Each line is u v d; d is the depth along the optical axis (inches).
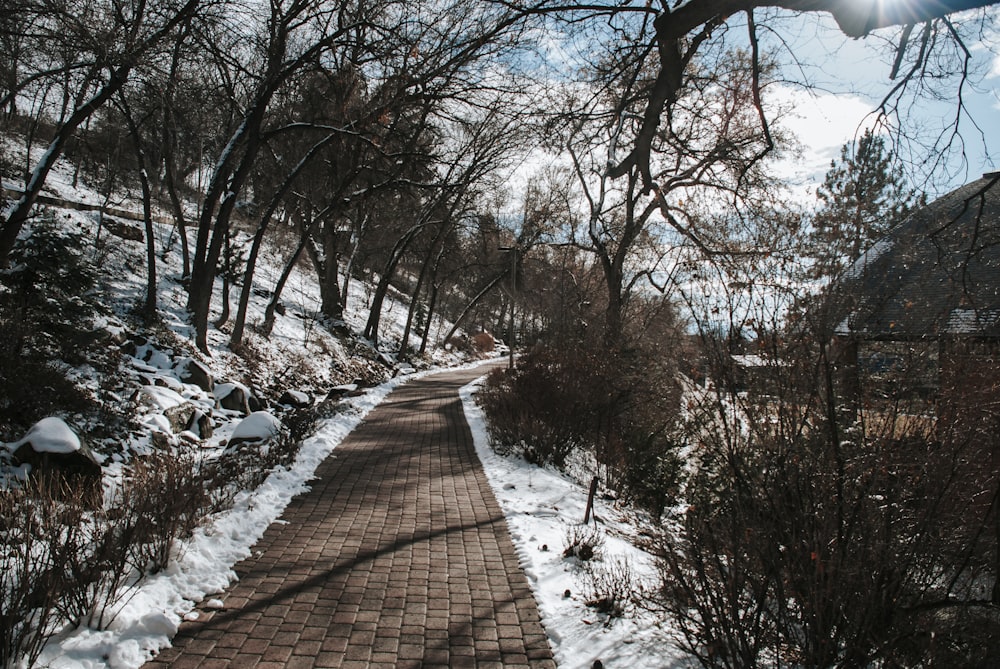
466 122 701.3
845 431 141.4
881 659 132.9
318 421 522.0
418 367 1433.3
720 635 139.0
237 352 727.1
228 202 671.8
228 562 210.8
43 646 137.6
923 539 133.7
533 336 949.8
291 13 644.1
